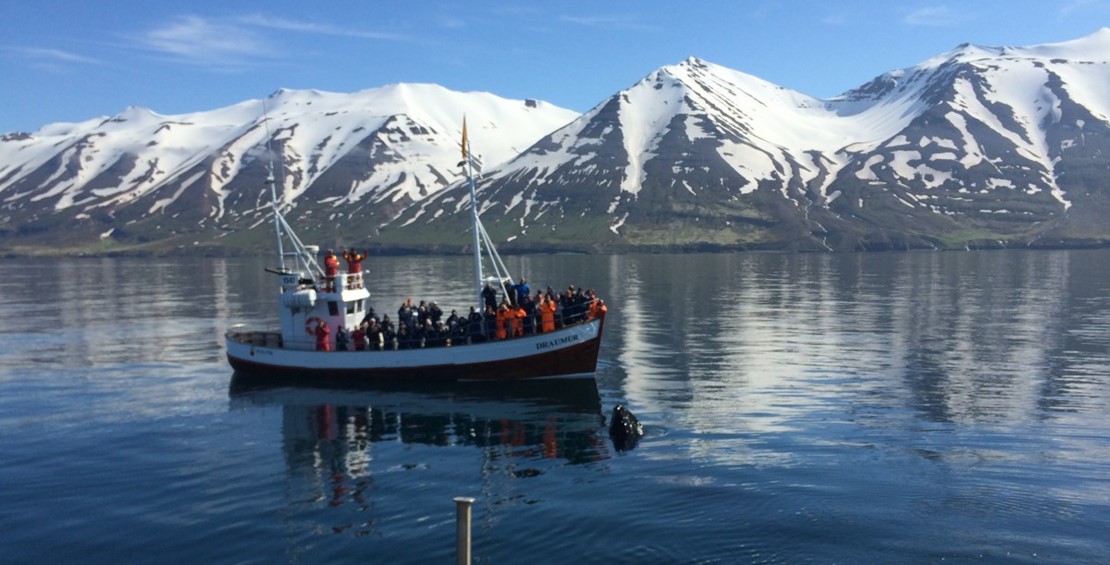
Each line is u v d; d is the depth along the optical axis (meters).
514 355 43.28
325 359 44.66
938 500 25.36
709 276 139.00
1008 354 53.41
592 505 25.22
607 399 39.91
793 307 85.12
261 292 116.50
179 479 28.56
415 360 43.56
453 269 173.62
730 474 27.91
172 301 102.38
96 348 61.09
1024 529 23.17
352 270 47.59
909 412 37.03
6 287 133.12
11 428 36.03
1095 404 38.41
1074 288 104.88
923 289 106.31
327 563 21.62
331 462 30.27
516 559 21.61
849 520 23.80
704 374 46.72
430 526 23.86
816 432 33.44
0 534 24.00
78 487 27.88
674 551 21.92
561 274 148.12
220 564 21.73
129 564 21.89
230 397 41.69
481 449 31.59
